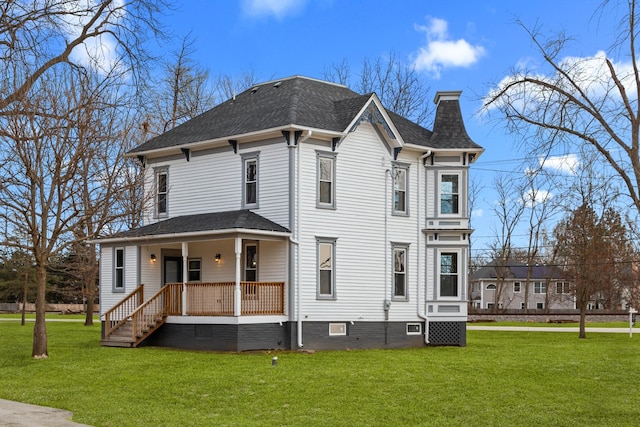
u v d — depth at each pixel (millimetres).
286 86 31094
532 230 68750
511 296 96375
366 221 29000
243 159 28375
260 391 17203
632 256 37031
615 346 30859
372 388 17719
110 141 26688
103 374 19641
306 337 26891
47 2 18547
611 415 15203
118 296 29531
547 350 28328
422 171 31328
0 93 18844
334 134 27672
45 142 21891
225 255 28766
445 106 32656
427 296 30844
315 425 13867
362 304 28656
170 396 16609
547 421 14562
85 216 22719
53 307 75000
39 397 16422
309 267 27141
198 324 26391
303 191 27094
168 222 29344
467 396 16969
